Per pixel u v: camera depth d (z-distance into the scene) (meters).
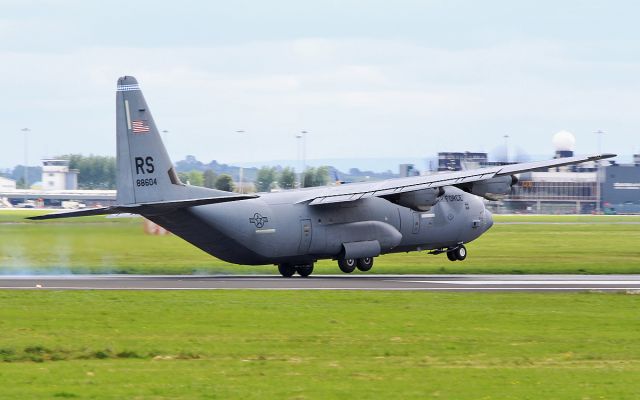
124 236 192.38
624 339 78.81
